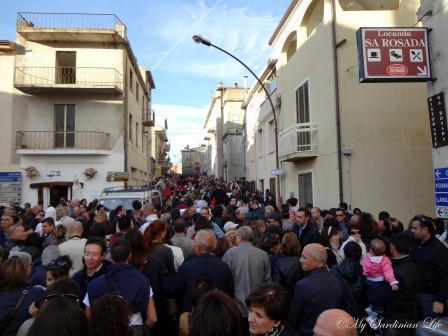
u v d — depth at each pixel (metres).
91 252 4.11
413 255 4.92
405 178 12.59
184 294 4.39
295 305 3.67
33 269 4.90
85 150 20.42
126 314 2.53
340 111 12.80
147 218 7.99
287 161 16.62
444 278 4.54
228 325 2.15
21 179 20.44
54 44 21.06
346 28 13.07
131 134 24.05
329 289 3.68
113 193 13.62
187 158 89.06
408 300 4.16
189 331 2.23
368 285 4.32
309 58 15.18
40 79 20.67
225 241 5.70
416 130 12.72
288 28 18.08
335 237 6.07
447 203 7.43
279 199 18.58
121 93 21.25
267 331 2.69
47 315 2.19
